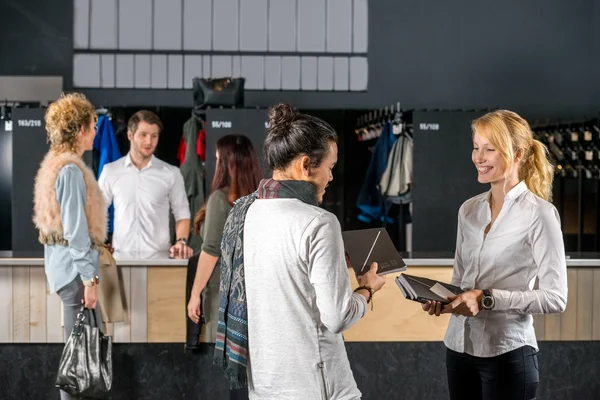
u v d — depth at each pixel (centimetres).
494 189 308
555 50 943
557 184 855
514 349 301
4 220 852
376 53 938
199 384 447
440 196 806
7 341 443
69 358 404
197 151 791
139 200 568
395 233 903
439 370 454
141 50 923
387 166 823
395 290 443
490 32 939
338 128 948
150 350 447
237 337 255
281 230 247
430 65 939
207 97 785
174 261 438
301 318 246
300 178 256
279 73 937
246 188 380
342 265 244
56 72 916
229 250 261
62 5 912
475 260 309
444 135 803
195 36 928
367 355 452
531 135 309
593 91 945
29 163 776
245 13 931
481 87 941
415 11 938
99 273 417
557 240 296
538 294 292
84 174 410
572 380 453
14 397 450
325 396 247
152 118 565
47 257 412
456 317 312
